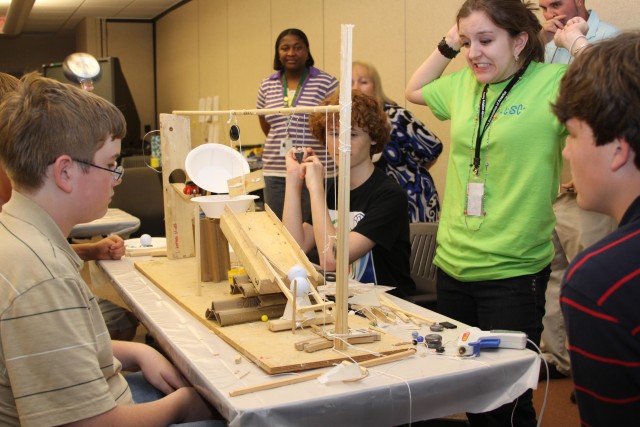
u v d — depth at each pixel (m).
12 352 1.04
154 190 4.52
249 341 1.33
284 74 4.05
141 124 9.50
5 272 1.04
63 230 1.19
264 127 4.35
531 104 1.71
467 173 1.84
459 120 1.87
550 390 2.73
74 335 1.06
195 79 7.99
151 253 2.23
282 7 5.70
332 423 1.12
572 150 0.86
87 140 1.15
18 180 1.14
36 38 10.63
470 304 1.87
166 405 1.24
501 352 1.32
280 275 1.46
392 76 4.27
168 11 8.68
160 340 1.46
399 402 1.16
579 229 2.61
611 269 0.77
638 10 2.71
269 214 1.68
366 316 1.54
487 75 1.73
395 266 2.07
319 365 1.22
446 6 3.75
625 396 0.78
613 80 0.78
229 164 1.99
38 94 1.14
